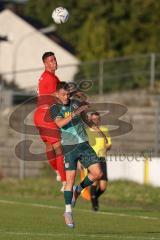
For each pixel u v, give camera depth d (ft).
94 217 170.40
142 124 319.27
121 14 576.20
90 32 542.98
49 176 288.71
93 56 535.60
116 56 534.37
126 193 228.43
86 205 205.16
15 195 241.14
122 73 388.98
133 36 550.36
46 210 184.44
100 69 381.81
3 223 155.12
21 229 145.07
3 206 194.29
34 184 264.31
